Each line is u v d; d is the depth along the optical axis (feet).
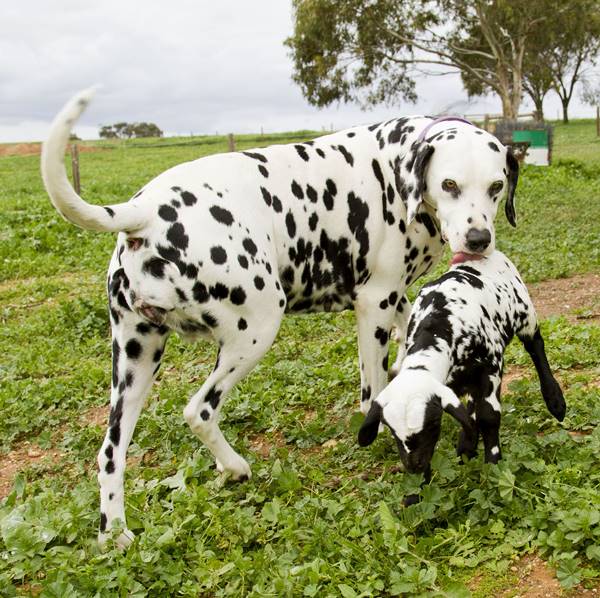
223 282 6.08
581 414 6.80
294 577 5.43
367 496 6.16
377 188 6.86
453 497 5.82
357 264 6.89
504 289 6.45
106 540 5.88
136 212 5.87
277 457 6.90
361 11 41.73
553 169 26.30
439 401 5.62
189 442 7.26
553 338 8.29
